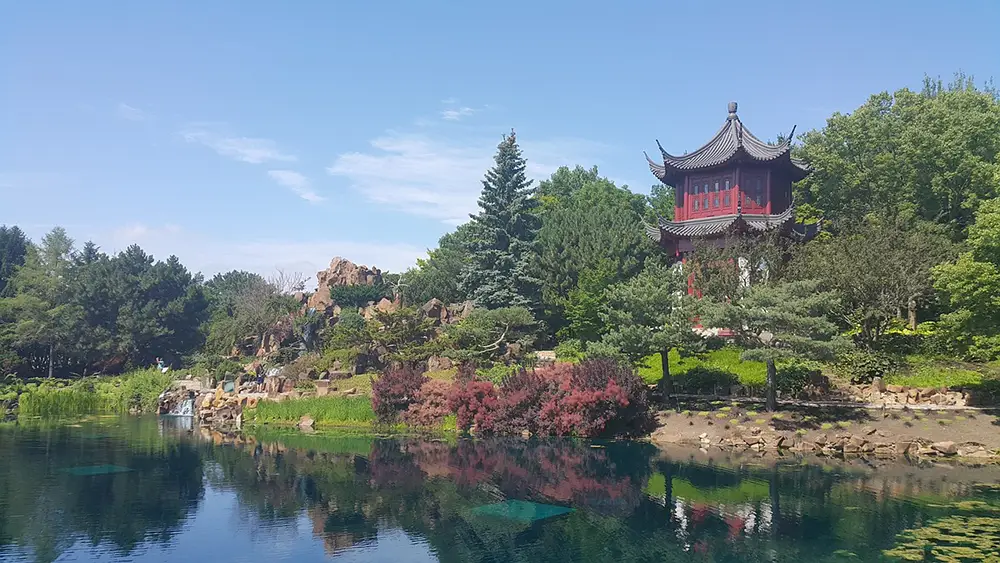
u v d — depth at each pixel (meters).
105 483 28.81
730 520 22.56
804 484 27.20
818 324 35.78
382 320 58.09
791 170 55.16
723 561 18.73
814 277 43.38
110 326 84.69
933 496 24.89
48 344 80.62
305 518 23.27
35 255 89.75
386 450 36.84
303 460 34.00
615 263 54.28
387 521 22.84
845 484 27.08
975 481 27.31
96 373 82.94
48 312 79.50
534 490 27.06
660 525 22.11
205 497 26.23
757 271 44.69
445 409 45.31
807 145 64.50
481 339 52.66
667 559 18.97
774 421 36.66
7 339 76.81
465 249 75.94
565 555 19.45
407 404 47.69
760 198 54.00
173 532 21.70
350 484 28.39
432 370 54.56
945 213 55.72
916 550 19.02
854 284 41.88
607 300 50.41
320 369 58.22
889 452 33.38
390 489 27.41
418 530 21.83
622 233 58.91
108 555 19.50
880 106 65.38
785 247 50.03
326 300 76.06
